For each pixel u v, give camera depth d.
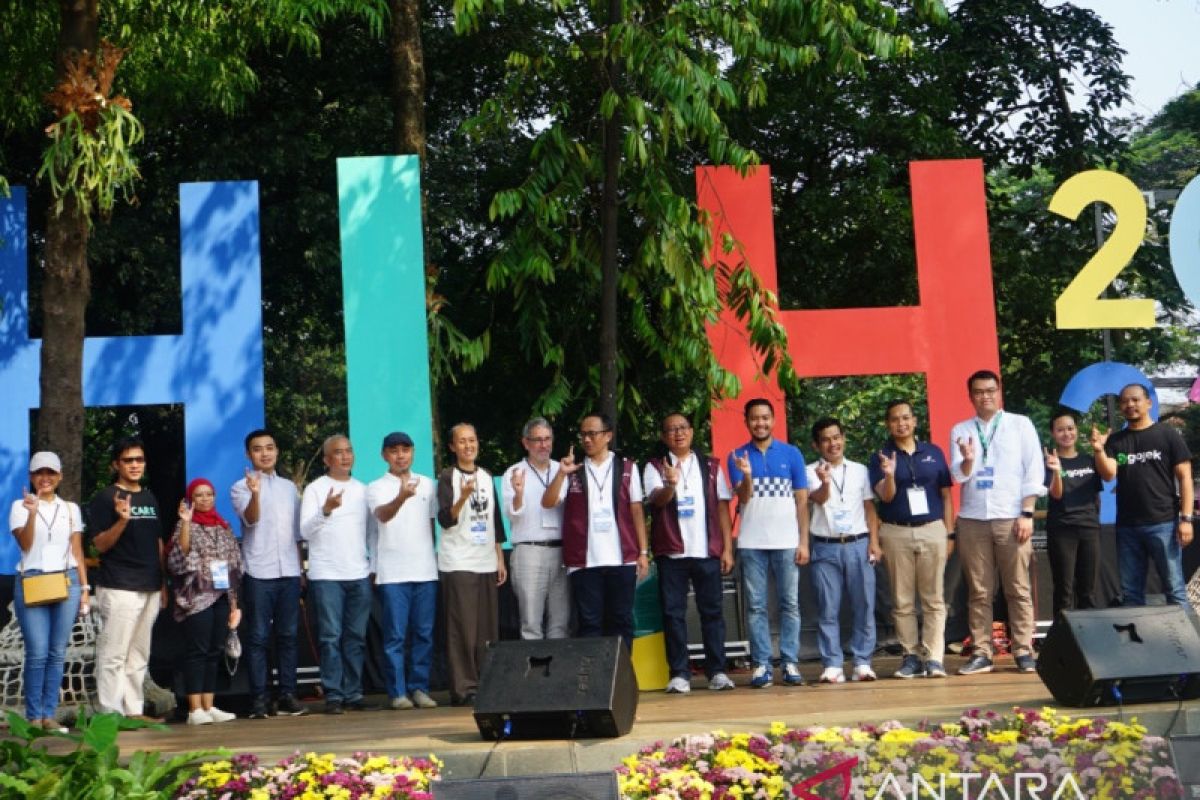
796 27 9.27
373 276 9.13
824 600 7.78
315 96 16.17
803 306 16.80
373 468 8.99
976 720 5.27
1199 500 8.98
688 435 7.73
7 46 10.55
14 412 9.09
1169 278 18.89
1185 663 5.58
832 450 7.86
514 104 9.70
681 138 8.86
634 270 9.69
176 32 11.12
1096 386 10.15
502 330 14.95
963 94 18.47
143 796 4.95
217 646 7.43
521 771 5.36
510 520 7.79
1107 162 18.78
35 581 7.05
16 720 5.29
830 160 16.83
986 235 9.60
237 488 7.57
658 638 8.30
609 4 9.21
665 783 4.91
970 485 7.83
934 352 9.52
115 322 15.48
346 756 5.38
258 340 9.12
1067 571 8.29
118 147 8.39
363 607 7.60
